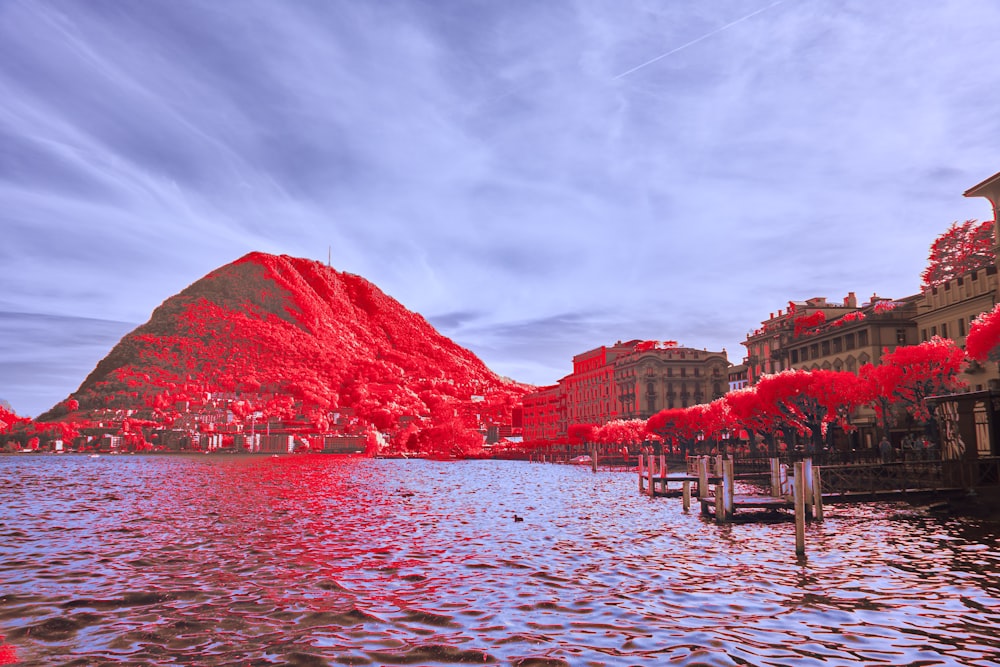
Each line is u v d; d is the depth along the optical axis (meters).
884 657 11.55
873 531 27.81
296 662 11.66
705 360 137.50
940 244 70.75
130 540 27.98
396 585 18.31
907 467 39.09
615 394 148.50
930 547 23.36
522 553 24.08
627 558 22.69
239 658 11.92
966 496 32.97
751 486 53.03
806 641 12.52
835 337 76.38
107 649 12.48
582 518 36.12
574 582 18.56
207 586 18.22
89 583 18.67
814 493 32.03
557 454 153.12
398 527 32.91
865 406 66.75
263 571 20.58
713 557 22.62
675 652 11.92
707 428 83.38
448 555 23.73
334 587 18.05
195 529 32.06
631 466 109.38
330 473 112.31
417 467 146.25
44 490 67.25
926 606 15.10
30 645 12.73
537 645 12.48
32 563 22.03
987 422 33.53
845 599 15.92
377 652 12.17
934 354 46.50
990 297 52.94
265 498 54.28
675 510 40.09
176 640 13.05
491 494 57.72
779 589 17.22
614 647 12.29
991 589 16.69
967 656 11.58
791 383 56.28
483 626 13.91
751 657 11.61
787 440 62.78
